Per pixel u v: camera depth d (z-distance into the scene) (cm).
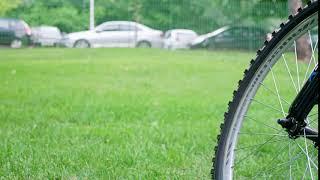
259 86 291
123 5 2398
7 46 2322
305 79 293
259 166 438
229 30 2253
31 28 2338
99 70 1584
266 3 2214
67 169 447
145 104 866
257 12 2233
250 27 2231
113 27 2378
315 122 293
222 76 1453
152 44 2395
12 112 761
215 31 2372
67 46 2342
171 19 2406
